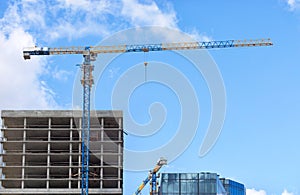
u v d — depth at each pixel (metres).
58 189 197.75
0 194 195.88
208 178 148.62
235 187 182.12
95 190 199.12
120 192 199.25
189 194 148.12
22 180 198.38
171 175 150.12
